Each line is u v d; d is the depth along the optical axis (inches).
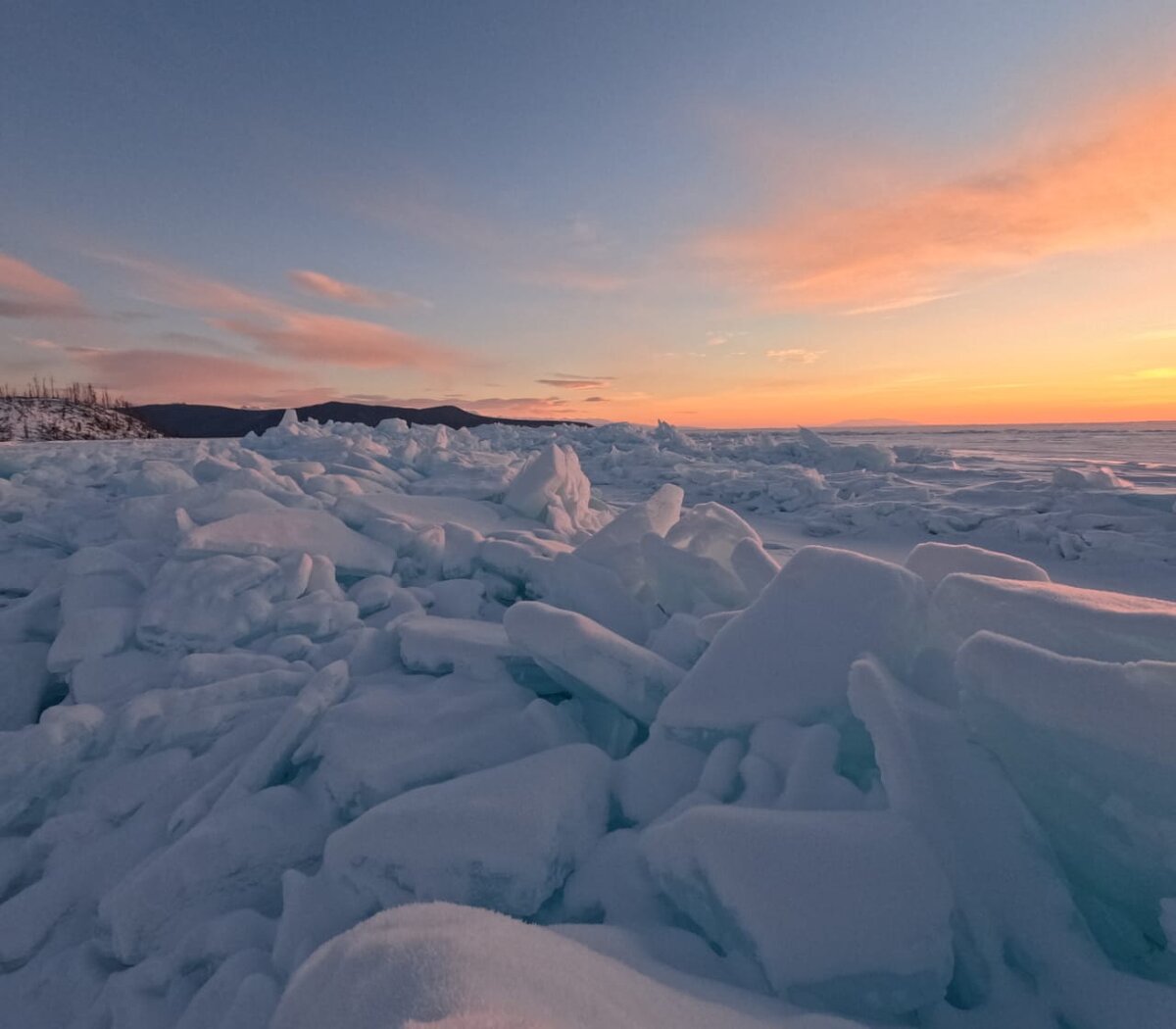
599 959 41.9
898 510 329.1
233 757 96.2
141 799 89.6
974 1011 49.6
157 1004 61.7
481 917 42.5
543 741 90.4
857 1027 41.6
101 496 247.6
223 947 64.6
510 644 112.8
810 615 85.0
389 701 99.0
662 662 98.6
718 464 601.9
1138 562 226.4
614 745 96.1
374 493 248.7
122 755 98.1
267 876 74.2
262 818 78.0
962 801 58.2
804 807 65.3
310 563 153.3
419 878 62.6
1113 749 50.9
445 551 184.7
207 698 106.1
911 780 58.7
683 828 59.6
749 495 442.9
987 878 54.1
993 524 289.7
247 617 132.1
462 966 33.6
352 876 65.2
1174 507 267.6
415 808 67.5
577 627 95.9
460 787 71.2
